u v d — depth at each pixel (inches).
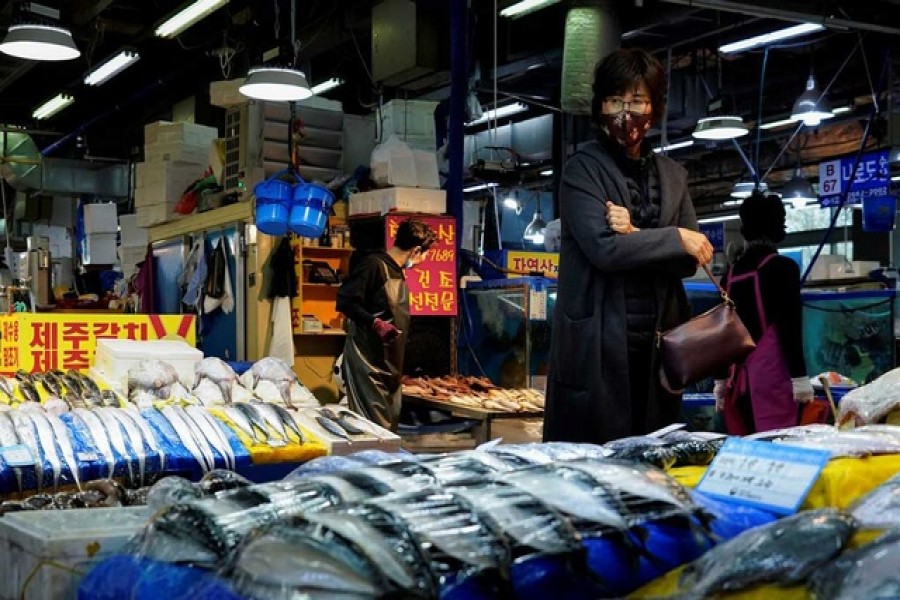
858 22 358.0
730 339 107.0
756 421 133.6
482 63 422.6
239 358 281.1
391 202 266.5
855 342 240.8
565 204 112.6
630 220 110.7
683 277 113.0
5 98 679.7
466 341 281.4
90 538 58.0
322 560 42.5
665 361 108.4
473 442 223.6
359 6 425.7
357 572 41.9
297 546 43.6
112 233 496.1
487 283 273.6
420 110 294.2
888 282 294.5
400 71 376.8
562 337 112.5
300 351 282.5
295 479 61.7
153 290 346.0
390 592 41.4
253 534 45.8
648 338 110.8
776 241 140.6
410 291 266.2
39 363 170.9
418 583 42.4
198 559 47.6
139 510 67.6
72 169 685.3
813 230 714.2
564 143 450.0
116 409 131.7
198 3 404.5
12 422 119.9
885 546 40.1
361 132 302.5
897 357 233.0
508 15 362.6
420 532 45.7
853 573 39.4
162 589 46.3
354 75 535.8
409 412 247.3
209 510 51.3
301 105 289.6
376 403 219.3
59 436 116.6
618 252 105.3
